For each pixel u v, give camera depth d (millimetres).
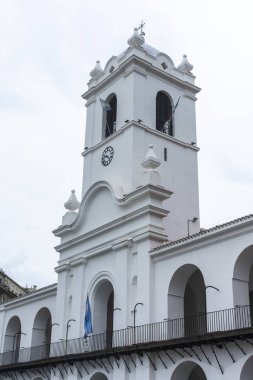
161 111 31109
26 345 33125
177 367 20594
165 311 22406
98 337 26125
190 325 24609
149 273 23469
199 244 21391
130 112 29219
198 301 25266
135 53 30391
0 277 59562
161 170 28750
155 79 31172
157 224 24781
